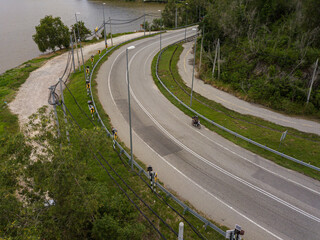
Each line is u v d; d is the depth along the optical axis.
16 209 13.55
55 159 13.96
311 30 37.78
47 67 51.84
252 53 41.81
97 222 15.45
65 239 15.12
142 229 16.17
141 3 134.88
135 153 25.73
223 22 47.06
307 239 17.36
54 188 13.78
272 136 28.78
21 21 108.44
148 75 44.72
